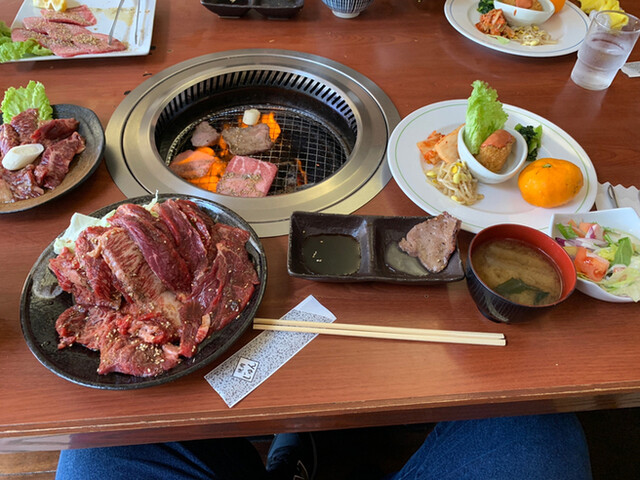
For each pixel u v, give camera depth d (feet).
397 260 1.49
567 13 2.44
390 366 1.30
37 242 1.52
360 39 2.35
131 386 1.14
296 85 2.22
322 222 1.53
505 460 1.62
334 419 1.30
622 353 1.34
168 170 1.76
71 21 2.24
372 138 1.91
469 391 1.26
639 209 1.66
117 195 1.66
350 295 1.43
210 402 1.22
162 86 2.06
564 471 1.59
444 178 1.67
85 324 1.28
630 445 2.32
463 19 2.39
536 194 1.57
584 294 1.45
